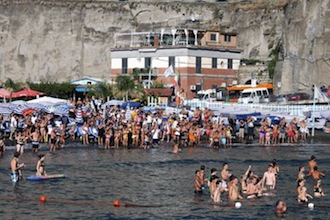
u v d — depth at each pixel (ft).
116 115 272.92
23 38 450.30
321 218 131.34
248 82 404.16
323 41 360.28
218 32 405.80
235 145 254.88
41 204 138.92
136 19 447.42
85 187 157.79
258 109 308.81
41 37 450.30
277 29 425.69
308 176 177.68
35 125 238.07
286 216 132.36
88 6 450.30
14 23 451.12
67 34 449.89
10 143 232.94
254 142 264.93
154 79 395.55
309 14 374.02
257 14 433.07
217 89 377.71
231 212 134.72
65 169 182.60
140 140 244.42
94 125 246.88
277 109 311.68
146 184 163.22
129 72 407.03
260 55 425.69
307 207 140.36
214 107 318.65
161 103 356.38
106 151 225.15
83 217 129.08
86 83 390.42
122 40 439.63
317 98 304.50
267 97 350.43
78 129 250.37
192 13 442.09
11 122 242.17
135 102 318.65
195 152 228.84
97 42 447.01
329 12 361.10
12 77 448.65
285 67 384.88
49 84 378.53
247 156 220.02
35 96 322.96
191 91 387.55
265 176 159.94
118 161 200.85
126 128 240.12
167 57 394.32
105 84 360.69
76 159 202.90
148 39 409.08
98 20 448.24
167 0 446.60
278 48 414.82
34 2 451.53
